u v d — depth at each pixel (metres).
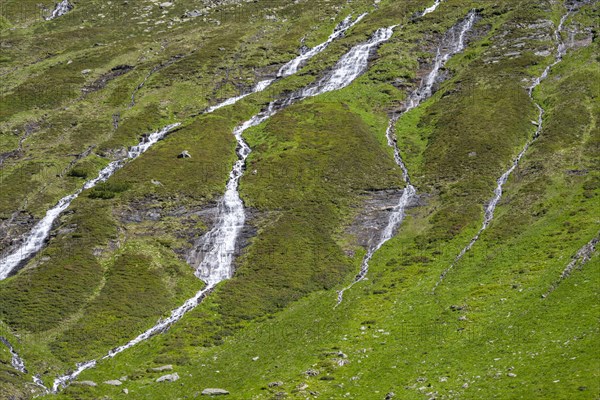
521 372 41.34
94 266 70.94
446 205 81.50
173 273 71.88
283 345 55.22
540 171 83.75
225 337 59.50
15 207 87.44
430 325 53.84
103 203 84.88
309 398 43.94
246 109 119.31
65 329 60.16
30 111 120.56
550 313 49.38
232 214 83.06
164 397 47.62
